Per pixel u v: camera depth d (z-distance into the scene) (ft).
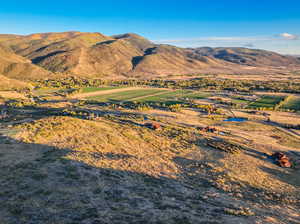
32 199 70.59
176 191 99.81
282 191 133.90
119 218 63.93
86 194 79.00
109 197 79.20
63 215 62.85
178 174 135.74
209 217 71.82
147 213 69.05
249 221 73.51
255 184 139.64
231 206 89.61
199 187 116.26
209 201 92.32
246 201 103.91
